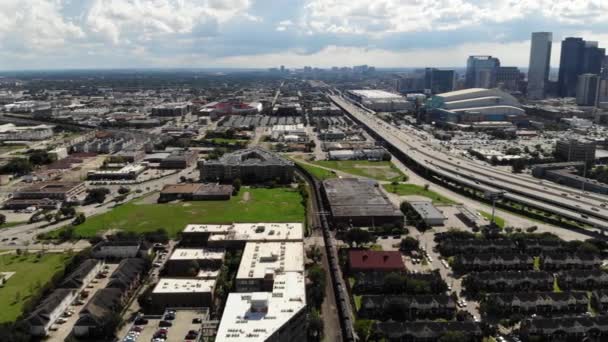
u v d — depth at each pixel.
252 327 182.38
